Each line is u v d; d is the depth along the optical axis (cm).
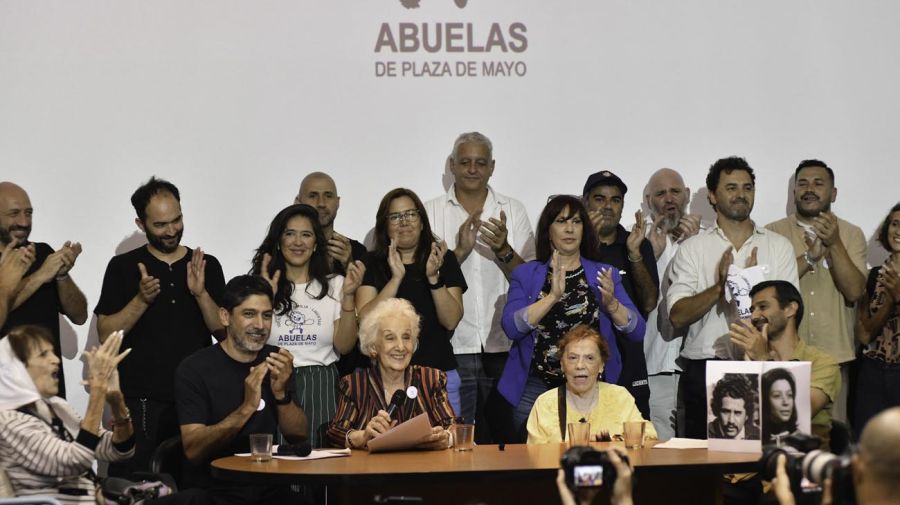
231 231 592
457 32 609
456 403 541
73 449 383
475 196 597
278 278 524
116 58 585
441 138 607
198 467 438
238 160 593
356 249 576
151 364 528
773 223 616
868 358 579
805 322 595
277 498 437
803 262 598
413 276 542
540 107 613
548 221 537
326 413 520
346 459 392
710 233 581
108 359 397
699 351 567
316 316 527
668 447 412
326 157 600
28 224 539
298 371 521
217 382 443
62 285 548
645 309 577
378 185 603
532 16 613
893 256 583
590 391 448
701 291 574
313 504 448
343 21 601
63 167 581
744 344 482
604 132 617
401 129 605
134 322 527
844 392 601
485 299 592
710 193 587
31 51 579
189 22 590
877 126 630
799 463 284
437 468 362
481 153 586
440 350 539
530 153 612
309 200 574
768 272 558
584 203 581
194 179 590
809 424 387
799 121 626
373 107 603
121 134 586
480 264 593
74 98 582
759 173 624
